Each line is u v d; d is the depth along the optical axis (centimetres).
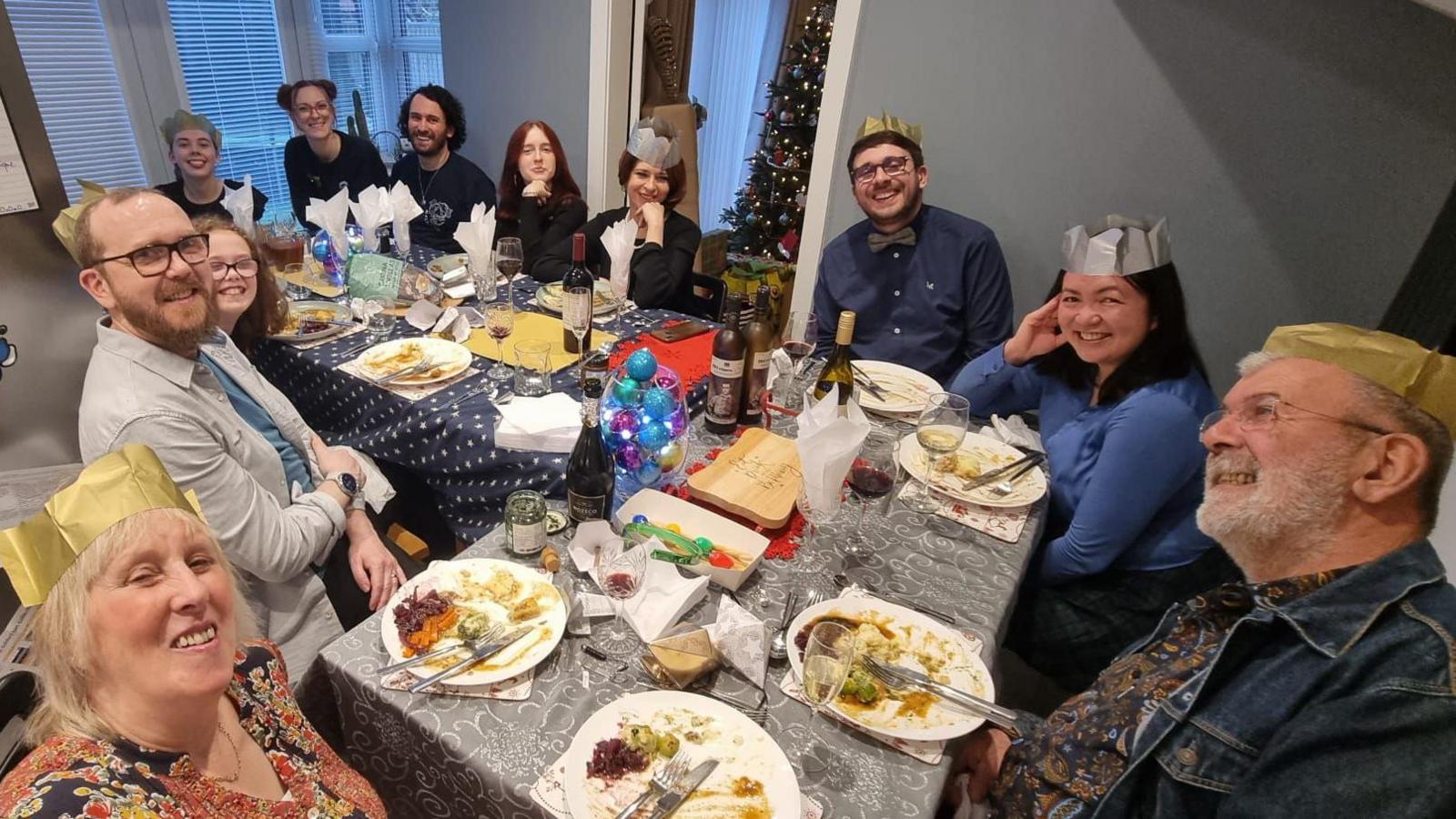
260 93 436
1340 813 74
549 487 157
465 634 103
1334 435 88
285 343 200
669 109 422
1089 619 162
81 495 73
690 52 453
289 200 469
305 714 107
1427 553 84
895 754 95
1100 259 150
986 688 104
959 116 272
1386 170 216
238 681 90
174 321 133
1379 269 224
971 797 120
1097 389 172
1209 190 241
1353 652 80
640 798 84
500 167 432
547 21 370
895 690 103
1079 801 101
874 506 147
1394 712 74
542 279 278
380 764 104
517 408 165
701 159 552
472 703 96
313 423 206
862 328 257
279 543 140
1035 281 281
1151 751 91
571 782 84
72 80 353
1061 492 166
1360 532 88
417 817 106
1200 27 227
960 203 285
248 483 139
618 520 129
